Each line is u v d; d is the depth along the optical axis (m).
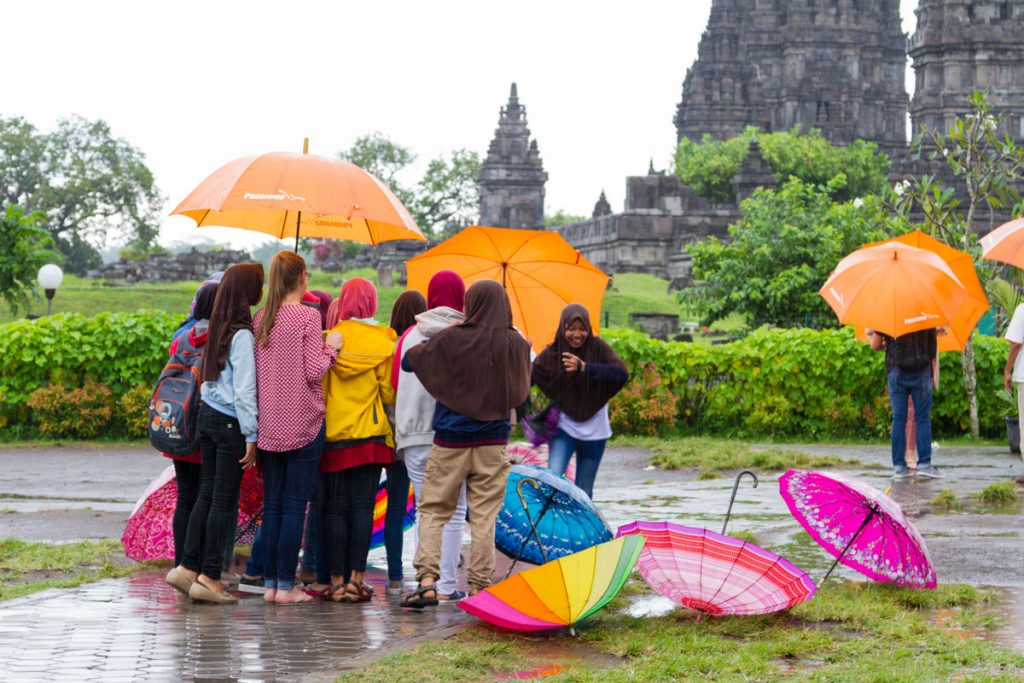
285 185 8.37
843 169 102.50
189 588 8.23
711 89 119.81
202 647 6.92
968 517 11.62
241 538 9.90
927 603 7.97
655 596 8.34
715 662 6.43
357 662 6.58
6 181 136.12
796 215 34.94
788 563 7.57
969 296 13.96
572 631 7.10
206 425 7.99
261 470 8.23
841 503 8.45
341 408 8.16
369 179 8.81
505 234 9.38
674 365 20.89
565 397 9.33
